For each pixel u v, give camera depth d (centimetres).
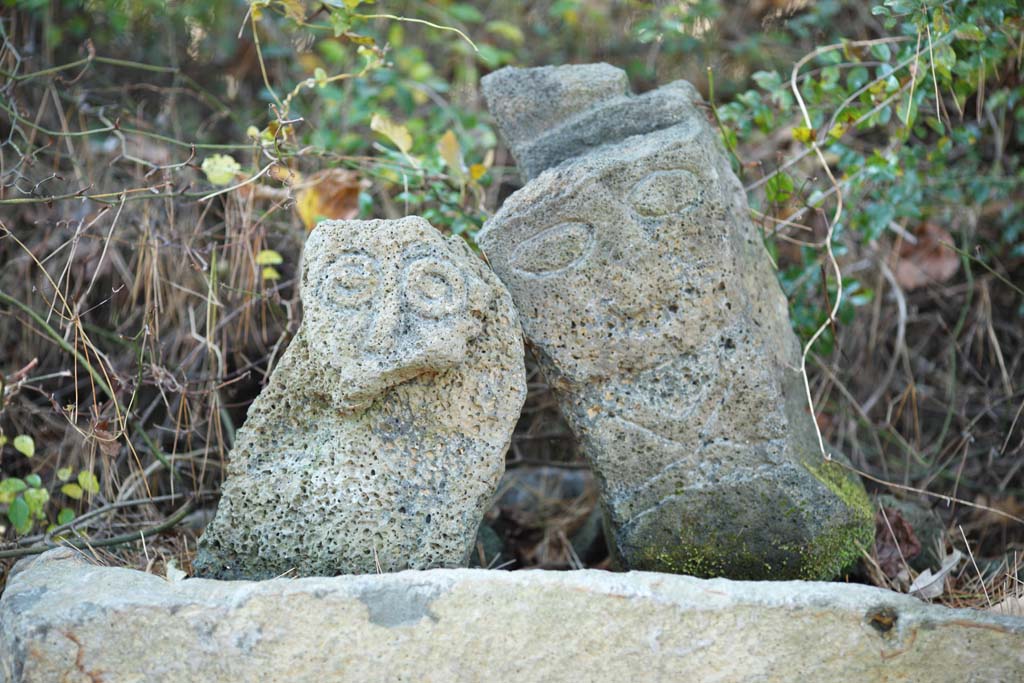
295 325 340
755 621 205
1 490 268
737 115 344
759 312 270
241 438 239
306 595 203
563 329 256
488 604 205
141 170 361
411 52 411
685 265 253
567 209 253
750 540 256
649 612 205
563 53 464
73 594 206
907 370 369
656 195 252
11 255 357
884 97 321
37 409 327
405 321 228
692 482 256
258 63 443
